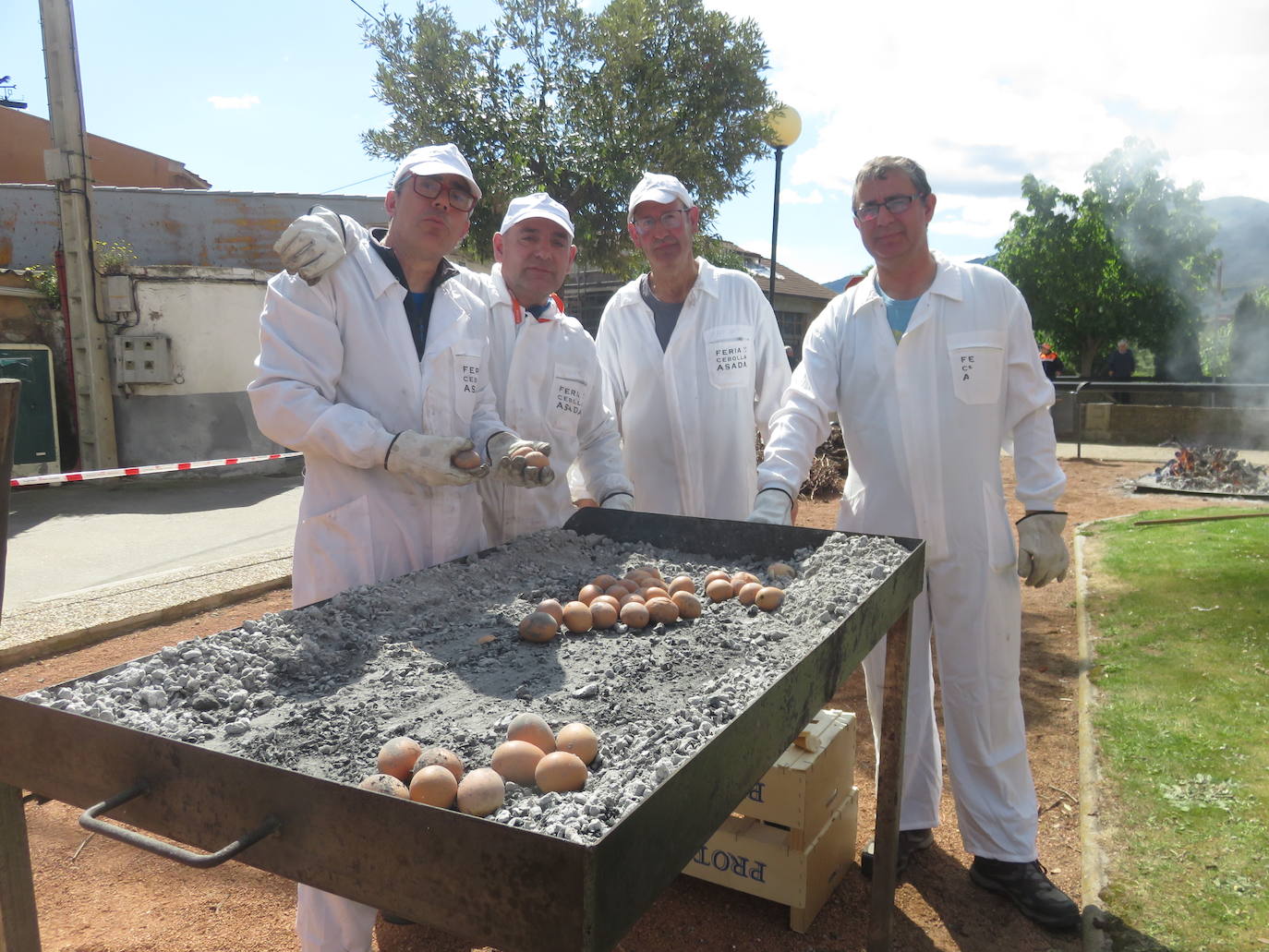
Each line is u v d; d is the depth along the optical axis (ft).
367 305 8.08
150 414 36.68
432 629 6.63
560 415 10.35
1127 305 89.30
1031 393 8.81
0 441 5.88
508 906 3.35
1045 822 10.07
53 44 33.06
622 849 3.34
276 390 7.64
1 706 4.71
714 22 37.32
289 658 5.68
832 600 6.35
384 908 3.69
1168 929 7.91
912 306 8.99
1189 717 11.98
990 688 8.76
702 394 11.82
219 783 4.06
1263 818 9.41
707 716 4.80
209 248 47.78
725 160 38.37
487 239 34.94
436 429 8.40
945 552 8.80
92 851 9.70
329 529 7.99
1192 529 24.06
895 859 7.68
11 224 45.75
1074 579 20.38
